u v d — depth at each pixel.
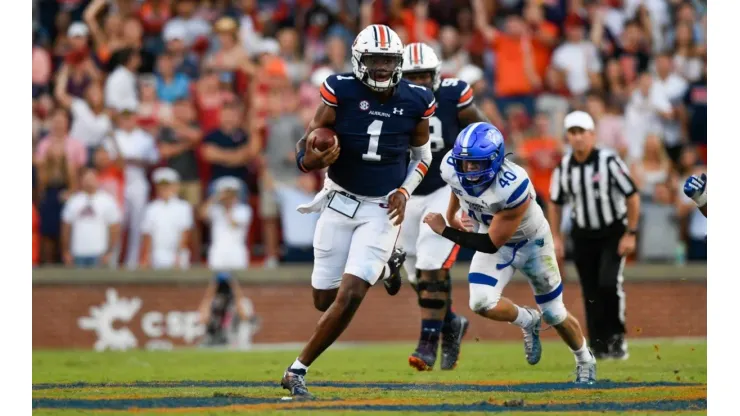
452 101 26.94
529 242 22.91
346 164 21.17
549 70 53.38
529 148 48.91
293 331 44.22
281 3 55.19
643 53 56.09
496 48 53.31
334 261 21.41
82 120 48.38
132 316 43.34
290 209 46.50
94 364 31.41
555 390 22.38
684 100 54.19
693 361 31.41
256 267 44.22
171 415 17.88
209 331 43.47
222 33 50.97
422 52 26.44
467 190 21.86
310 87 49.81
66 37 51.97
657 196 49.97
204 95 49.84
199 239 47.56
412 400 20.22
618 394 21.52
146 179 47.72
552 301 23.34
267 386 23.41
